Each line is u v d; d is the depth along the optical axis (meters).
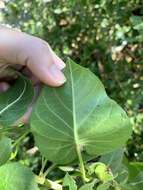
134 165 0.26
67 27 0.98
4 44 0.25
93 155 0.23
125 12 0.85
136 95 0.85
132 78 0.88
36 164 0.78
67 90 0.23
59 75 0.23
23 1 1.04
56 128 0.23
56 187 0.22
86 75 0.23
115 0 0.86
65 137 0.23
